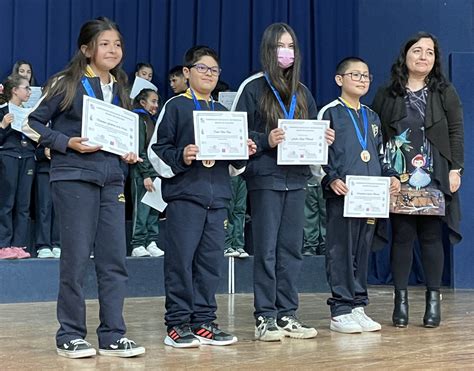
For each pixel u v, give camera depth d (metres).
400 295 3.48
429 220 3.50
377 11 6.32
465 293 5.34
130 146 2.79
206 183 2.96
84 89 2.74
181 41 6.00
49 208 4.95
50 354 2.76
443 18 6.24
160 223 5.54
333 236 3.38
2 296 4.57
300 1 6.19
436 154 3.47
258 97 3.16
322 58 6.22
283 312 3.20
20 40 5.54
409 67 3.53
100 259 2.78
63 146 2.65
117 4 5.84
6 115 4.70
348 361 2.61
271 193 3.11
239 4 6.13
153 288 5.02
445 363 2.57
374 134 3.48
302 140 3.11
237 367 2.51
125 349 2.69
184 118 3.03
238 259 5.27
